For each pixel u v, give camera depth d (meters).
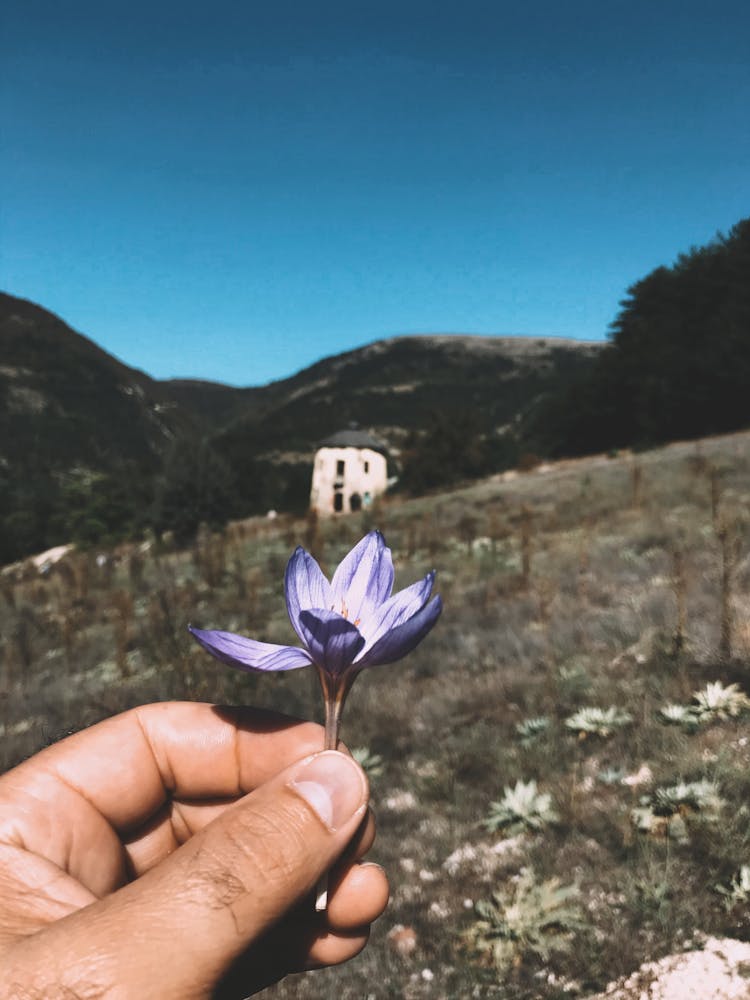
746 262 56.72
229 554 24.91
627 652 8.37
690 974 3.49
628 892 4.09
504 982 3.74
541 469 45.31
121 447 172.25
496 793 5.98
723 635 7.24
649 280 63.66
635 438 57.66
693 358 51.81
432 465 54.22
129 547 37.38
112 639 14.52
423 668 9.79
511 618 11.02
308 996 3.81
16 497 67.12
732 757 5.42
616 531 16.86
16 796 1.50
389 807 6.12
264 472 64.88
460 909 4.44
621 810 5.04
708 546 12.20
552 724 6.78
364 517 29.45
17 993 0.98
